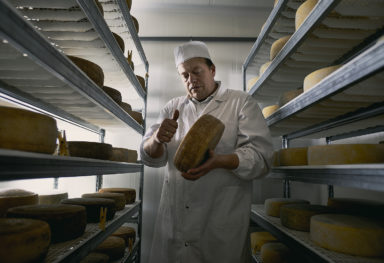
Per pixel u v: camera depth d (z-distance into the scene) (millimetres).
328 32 1373
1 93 1223
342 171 953
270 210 1850
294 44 1427
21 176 678
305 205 1570
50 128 909
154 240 1326
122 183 2625
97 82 1288
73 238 1131
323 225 1120
